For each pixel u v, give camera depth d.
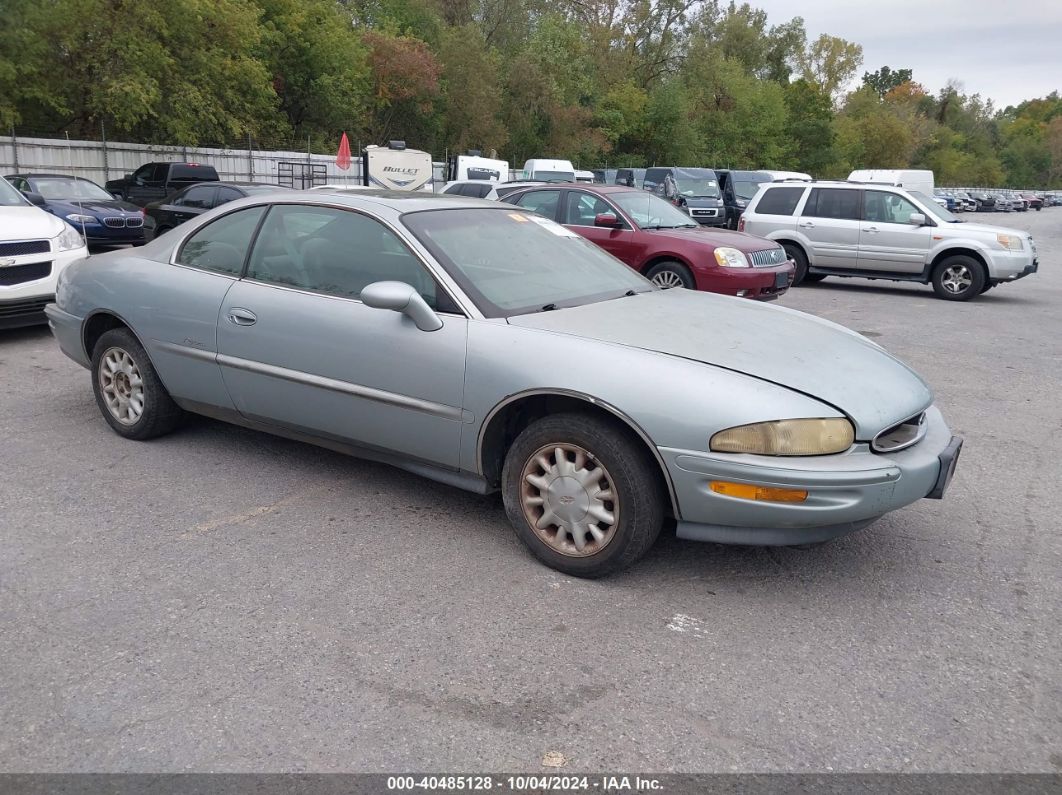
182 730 2.54
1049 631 3.24
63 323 5.27
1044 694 2.83
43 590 3.35
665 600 3.39
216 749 2.47
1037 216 62.62
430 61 40.91
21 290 7.66
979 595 3.51
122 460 4.81
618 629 3.16
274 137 35.47
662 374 3.31
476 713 2.65
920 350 8.96
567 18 57.19
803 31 79.12
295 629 3.11
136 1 26.30
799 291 14.12
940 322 10.95
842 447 3.25
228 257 4.60
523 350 3.55
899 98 122.44
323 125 39.19
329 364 4.06
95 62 26.25
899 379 3.67
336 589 3.41
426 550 3.79
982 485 4.86
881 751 2.53
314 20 36.66
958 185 106.25
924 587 3.57
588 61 52.69
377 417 3.97
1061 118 145.38
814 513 3.18
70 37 25.66
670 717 2.66
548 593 3.43
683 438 3.21
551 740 2.54
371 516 4.13
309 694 2.73
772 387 3.29
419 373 3.78
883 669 2.95
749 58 75.06
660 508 3.40
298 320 4.16
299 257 4.33
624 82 55.06
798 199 14.30
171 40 27.58
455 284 3.84
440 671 2.87
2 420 5.52
